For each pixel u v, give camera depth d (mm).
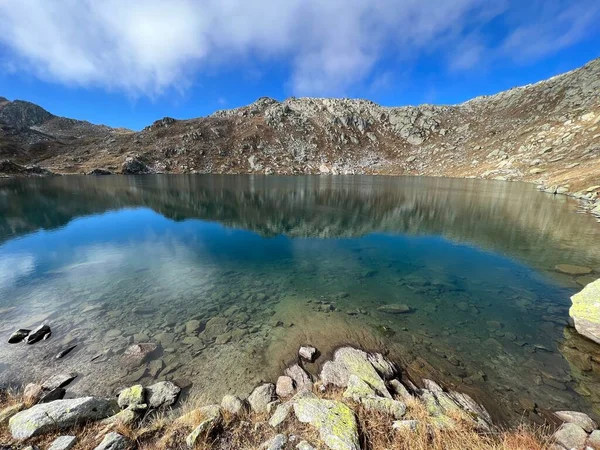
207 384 7465
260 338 9609
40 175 81375
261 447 5020
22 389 7191
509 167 70750
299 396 6488
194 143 114688
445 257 18875
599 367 8133
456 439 5156
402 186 62625
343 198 46188
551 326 10461
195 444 5129
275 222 29688
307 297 12969
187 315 11164
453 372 7988
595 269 16234
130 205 38625
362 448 4910
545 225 26484
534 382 7562
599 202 31828
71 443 4992
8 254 18844
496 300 12680
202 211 35375
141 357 8477
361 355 8539
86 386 7332
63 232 24812
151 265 17047
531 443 5180
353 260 18375
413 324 10641
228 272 16078
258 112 150250
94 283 14281
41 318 10750
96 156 109500
